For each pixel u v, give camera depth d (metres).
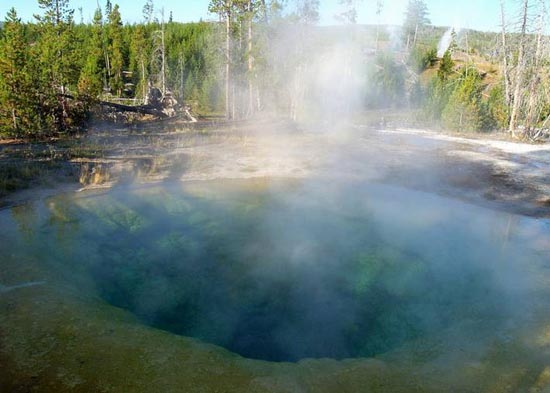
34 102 13.46
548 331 3.90
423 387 3.14
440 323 4.18
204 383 3.10
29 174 8.88
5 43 13.57
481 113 18.08
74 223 6.62
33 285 4.41
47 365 3.20
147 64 34.41
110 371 3.17
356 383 3.18
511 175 10.15
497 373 3.31
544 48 17.28
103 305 4.19
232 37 21.39
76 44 18.08
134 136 14.16
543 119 18.59
